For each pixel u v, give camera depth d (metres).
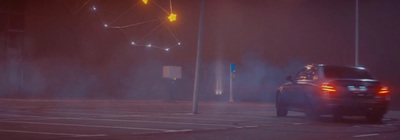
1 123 12.48
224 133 10.91
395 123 14.05
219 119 14.66
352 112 13.81
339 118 15.58
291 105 15.51
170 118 14.71
